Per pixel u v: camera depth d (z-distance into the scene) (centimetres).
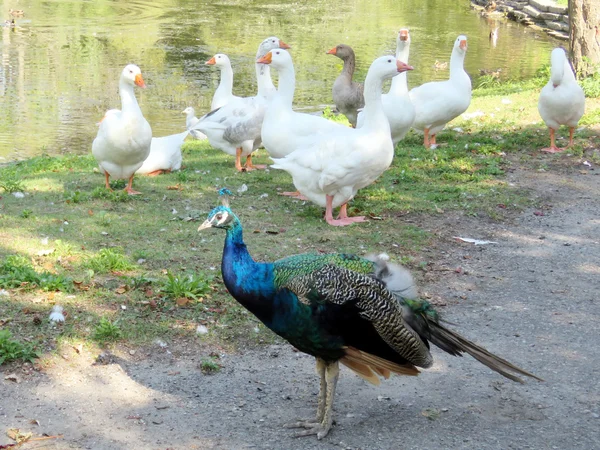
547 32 1680
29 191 739
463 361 574
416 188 757
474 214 716
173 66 1280
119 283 611
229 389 550
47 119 995
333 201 693
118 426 528
